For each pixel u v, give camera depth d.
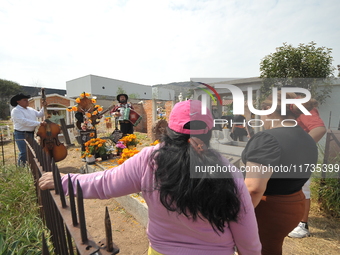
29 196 2.37
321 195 2.68
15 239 1.68
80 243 0.81
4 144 7.78
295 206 1.25
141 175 0.87
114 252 0.78
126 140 4.69
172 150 0.75
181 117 0.77
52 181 1.21
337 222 2.49
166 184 0.73
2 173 3.02
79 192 0.79
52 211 1.33
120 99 6.05
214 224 0.76
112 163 4.26
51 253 1.53
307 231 2.27
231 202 0.71
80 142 5.14
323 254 2.02
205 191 0.69
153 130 3.65
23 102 4.45
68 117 9.12
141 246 2.22
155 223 0.89
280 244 1.37
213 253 0.83
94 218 2.76
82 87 41.75
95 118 5.22
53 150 4.40
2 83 29.88
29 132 4.37
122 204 3.02
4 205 2.23
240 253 0.91
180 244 0.85
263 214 1.30
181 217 0.79
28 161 3.27
